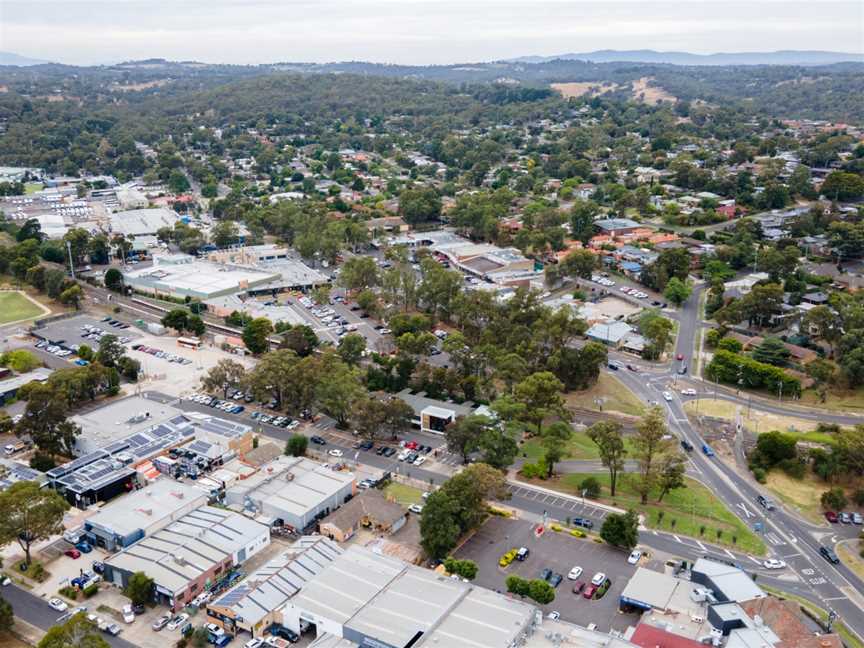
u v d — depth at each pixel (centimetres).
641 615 16000
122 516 18912
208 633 15325
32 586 17012
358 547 17450
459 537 18900
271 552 18475
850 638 15588
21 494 17212
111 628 15538
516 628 14575
